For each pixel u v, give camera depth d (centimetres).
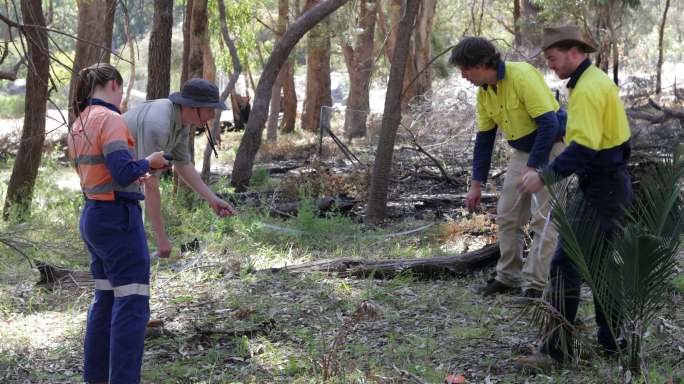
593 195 404
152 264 696
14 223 871
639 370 404
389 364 445
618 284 391
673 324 486
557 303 424
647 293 389
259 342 490
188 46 1429
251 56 2870
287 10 2322
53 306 586
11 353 481
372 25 2373
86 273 642
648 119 1434
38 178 1190
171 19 1078
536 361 427
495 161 1384
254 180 1254
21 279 655
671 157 399
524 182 408
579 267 398
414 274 640
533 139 538
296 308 555
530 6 2444
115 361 388
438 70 1884
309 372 438
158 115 431
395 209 1036
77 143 388
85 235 391
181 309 564
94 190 385
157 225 441
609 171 402
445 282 629
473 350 465
